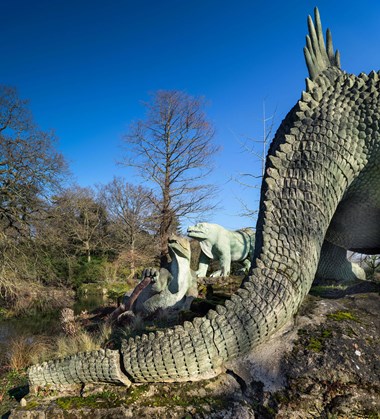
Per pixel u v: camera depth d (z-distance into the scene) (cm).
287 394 306
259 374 325
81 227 2947
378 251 536
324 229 387
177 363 326
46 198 1823
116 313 756
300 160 392
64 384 350
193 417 303
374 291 446
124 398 323
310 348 333
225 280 877
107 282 2398
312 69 449
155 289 705
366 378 308
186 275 706
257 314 340
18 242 1827
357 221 478
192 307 581
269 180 392
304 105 418
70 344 596
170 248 712
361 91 416
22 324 1320
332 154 394
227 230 1021
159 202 2242
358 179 427
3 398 442
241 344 337
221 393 321
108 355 339
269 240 373
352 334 348
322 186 385
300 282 362
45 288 1909
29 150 1744
